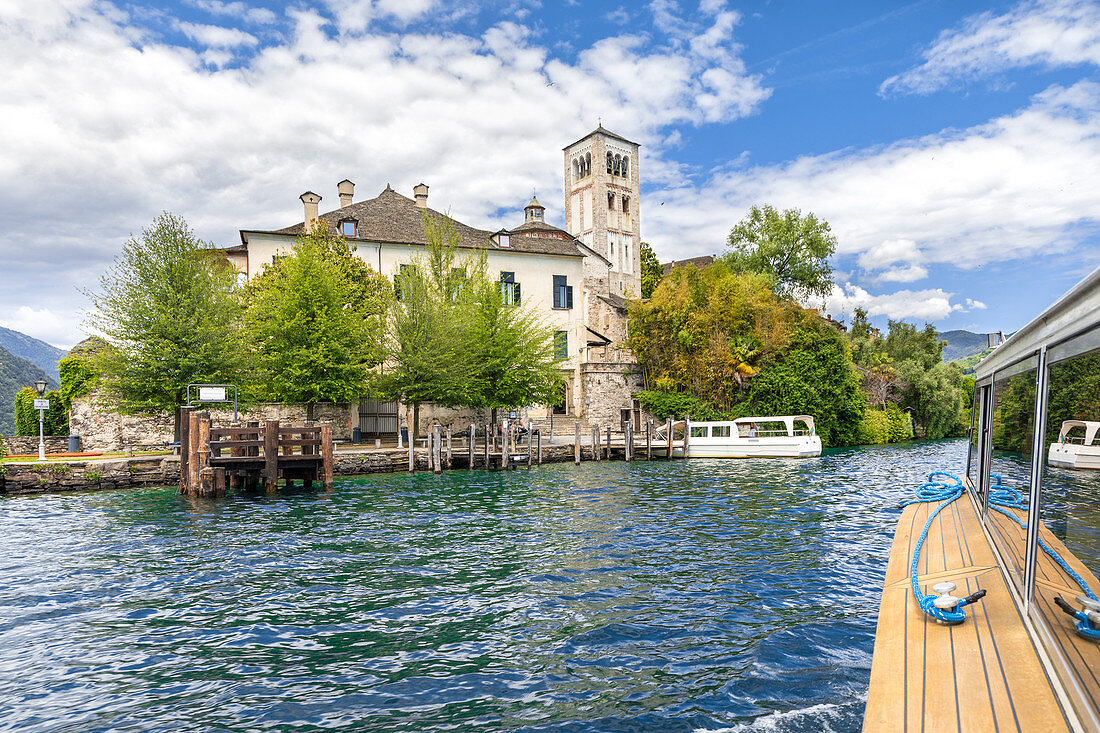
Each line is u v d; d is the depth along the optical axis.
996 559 5.61
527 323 33.50
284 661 7.39
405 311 31.03
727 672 6.73
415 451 27.88
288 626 8.55
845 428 42.34
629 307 47.03
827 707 5.87
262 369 27.86
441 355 29.84
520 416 38.88
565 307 43.97
